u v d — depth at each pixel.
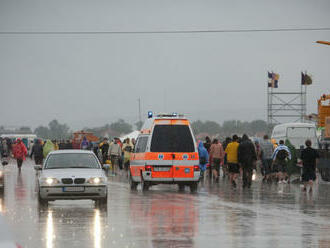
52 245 23.47
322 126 91.62
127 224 29.86
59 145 106.06
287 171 67.94
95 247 23.06
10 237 25.52
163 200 44.16
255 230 27.80
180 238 25.33
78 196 38.75
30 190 53.16
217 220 31.58
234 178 59.56
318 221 31.28
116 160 88.62
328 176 70.25
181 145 53.47
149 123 55.12
